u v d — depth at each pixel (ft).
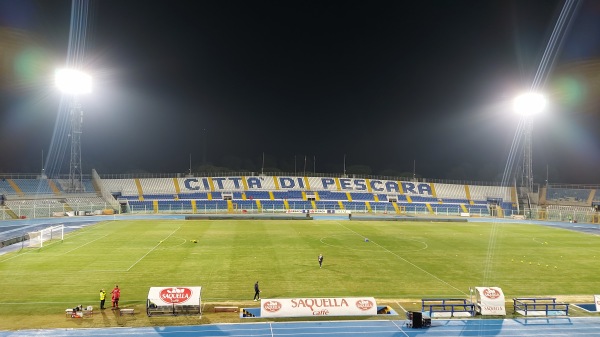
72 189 304.91
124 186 334.24
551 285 117.60
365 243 178.81
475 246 176.04
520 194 358.43
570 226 261.03
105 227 220.43
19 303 97.09
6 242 164.45
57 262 135.95
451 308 95.91
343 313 92.84
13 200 272.10
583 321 91.66
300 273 125.39
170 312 92.32
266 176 360.69
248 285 112.88
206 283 114.32
